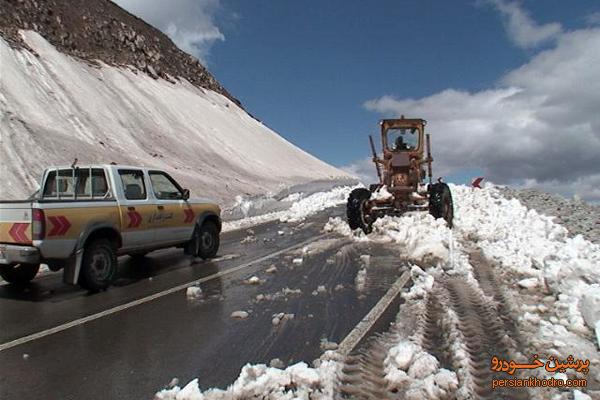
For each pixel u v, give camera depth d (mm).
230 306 5961
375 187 12898
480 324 4758
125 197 7762
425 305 5480
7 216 6656
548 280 5758
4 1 35406
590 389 3422
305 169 57906
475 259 8016
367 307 5617
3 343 4867
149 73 47688
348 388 3572
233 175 35625
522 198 17750
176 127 39281
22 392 3746
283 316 5410
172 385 3785
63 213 6648
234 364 4152
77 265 6711
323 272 7695
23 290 7355
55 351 4605
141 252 8102
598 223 11438
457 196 17594
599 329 4078
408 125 12562
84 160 22047
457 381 3510
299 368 3729
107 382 3883
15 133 19766
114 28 49156
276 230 13688
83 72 34750
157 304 6195
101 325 5387
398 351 3883
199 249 9305
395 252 9219
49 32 38125
